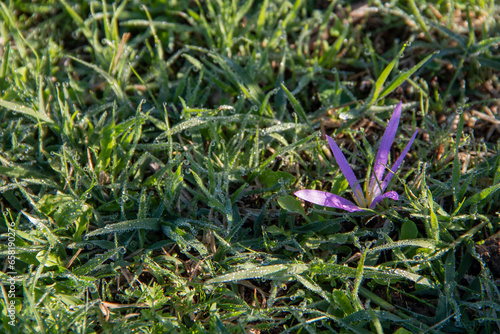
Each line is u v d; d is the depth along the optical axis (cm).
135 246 46
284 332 44
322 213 47
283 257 46
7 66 50
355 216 47
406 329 45
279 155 49
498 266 45
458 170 46
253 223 48
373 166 48
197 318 45
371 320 44
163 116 50
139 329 44
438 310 45
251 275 45
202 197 47
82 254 46
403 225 46
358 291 45
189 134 49
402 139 49
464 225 46
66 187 47
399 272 45
